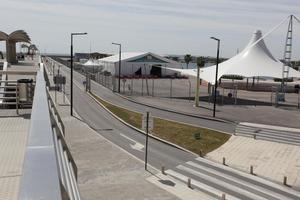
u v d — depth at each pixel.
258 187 23.84
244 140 36.00
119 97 63.84
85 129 38.91
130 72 111.75
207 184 24.22
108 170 26.09
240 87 87.88
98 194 21.61
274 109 54.62
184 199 21.48
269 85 95.12
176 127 40.12
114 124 42.56
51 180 1.66
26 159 1.95
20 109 11.80
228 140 35.88
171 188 23.20
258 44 72.81
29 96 12.16
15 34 57.31
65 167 3.06
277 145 34.41
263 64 68.50
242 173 26.66
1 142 7.41
